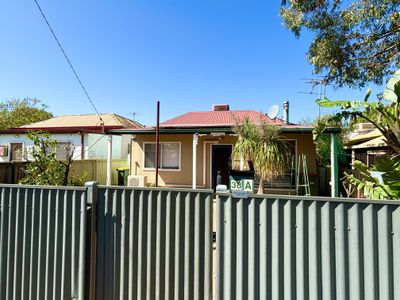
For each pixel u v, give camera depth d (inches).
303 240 84.9
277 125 368.2
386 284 77.8
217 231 92.1
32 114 1087.6
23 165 327.3
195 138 412.5
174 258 96.3
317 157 431.2
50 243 106.5
